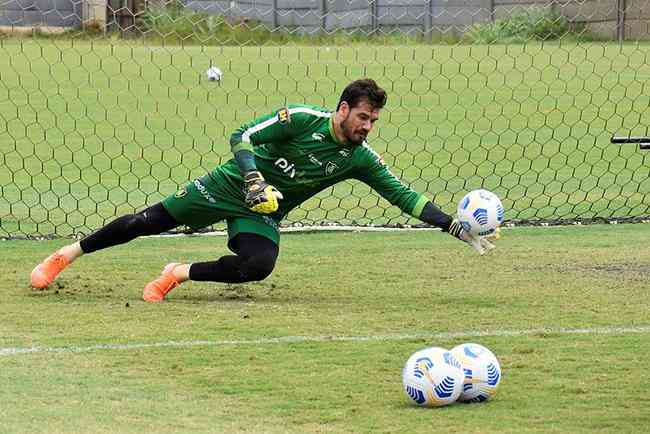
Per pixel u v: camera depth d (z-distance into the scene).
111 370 18.95
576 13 85.81
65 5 84.56
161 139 51.72
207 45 84.12
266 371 18.98
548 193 39.59
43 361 19.41
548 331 21.83
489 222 23.11
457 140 52.00
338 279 26.73
